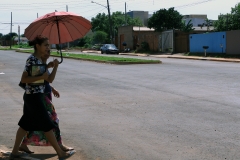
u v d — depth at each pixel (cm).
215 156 550
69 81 1514
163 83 1394
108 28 7494
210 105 948
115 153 572
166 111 882
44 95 507
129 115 845
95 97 1107
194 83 1379
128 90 1238
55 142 522
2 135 682
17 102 1045
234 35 3259
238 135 661
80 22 530
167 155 558
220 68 2044
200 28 5394
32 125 508
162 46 4569
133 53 4675
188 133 680
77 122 781
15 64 2580
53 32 538
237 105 941
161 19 4584
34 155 565
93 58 2898
